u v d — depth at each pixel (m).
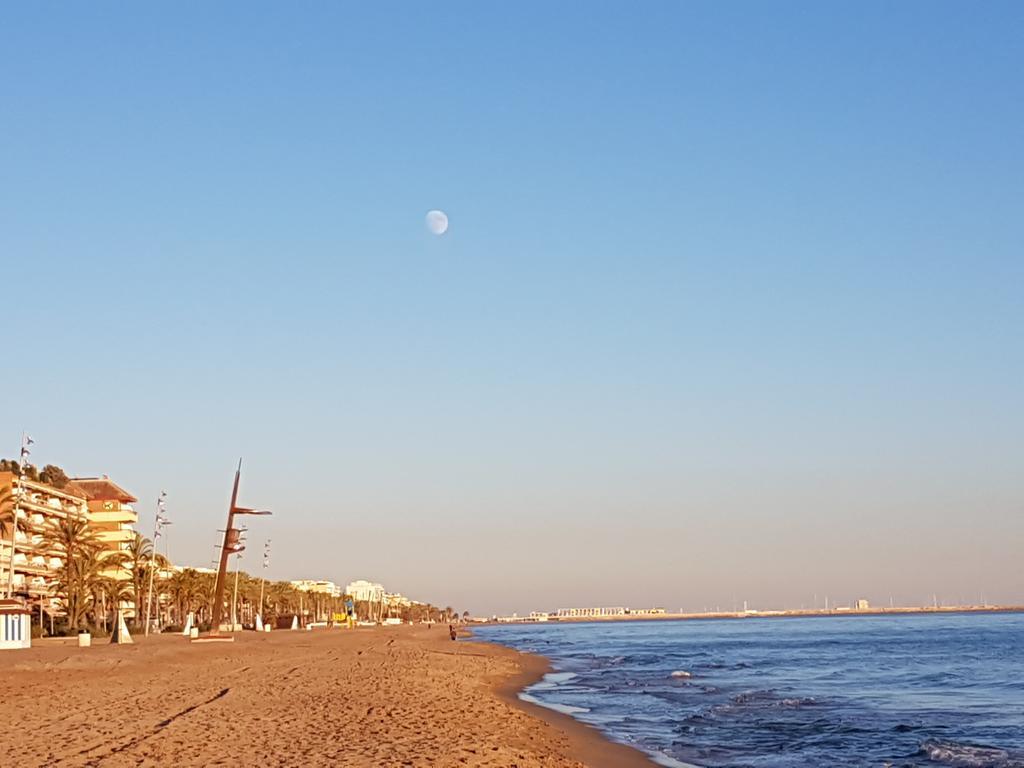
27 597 98.06
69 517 100.25
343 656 63.16
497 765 19.77
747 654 93.44
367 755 19.81
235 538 81.19
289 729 23.94
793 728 33.47
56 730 23.09
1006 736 31.95
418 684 40.56
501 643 133.88
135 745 20.64
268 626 145.50
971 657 81.19
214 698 31.92
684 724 34.34
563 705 41.47
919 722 35.28
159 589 127.88
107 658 52.38
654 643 133.75
